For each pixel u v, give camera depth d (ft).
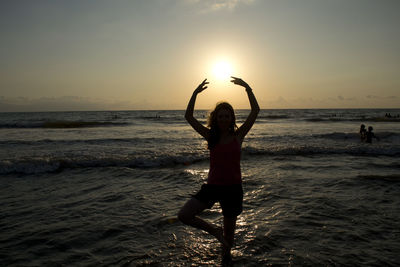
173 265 9.18
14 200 16.79
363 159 32.17
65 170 25.90
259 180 21.67
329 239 11.19
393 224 12.83
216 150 8.80
